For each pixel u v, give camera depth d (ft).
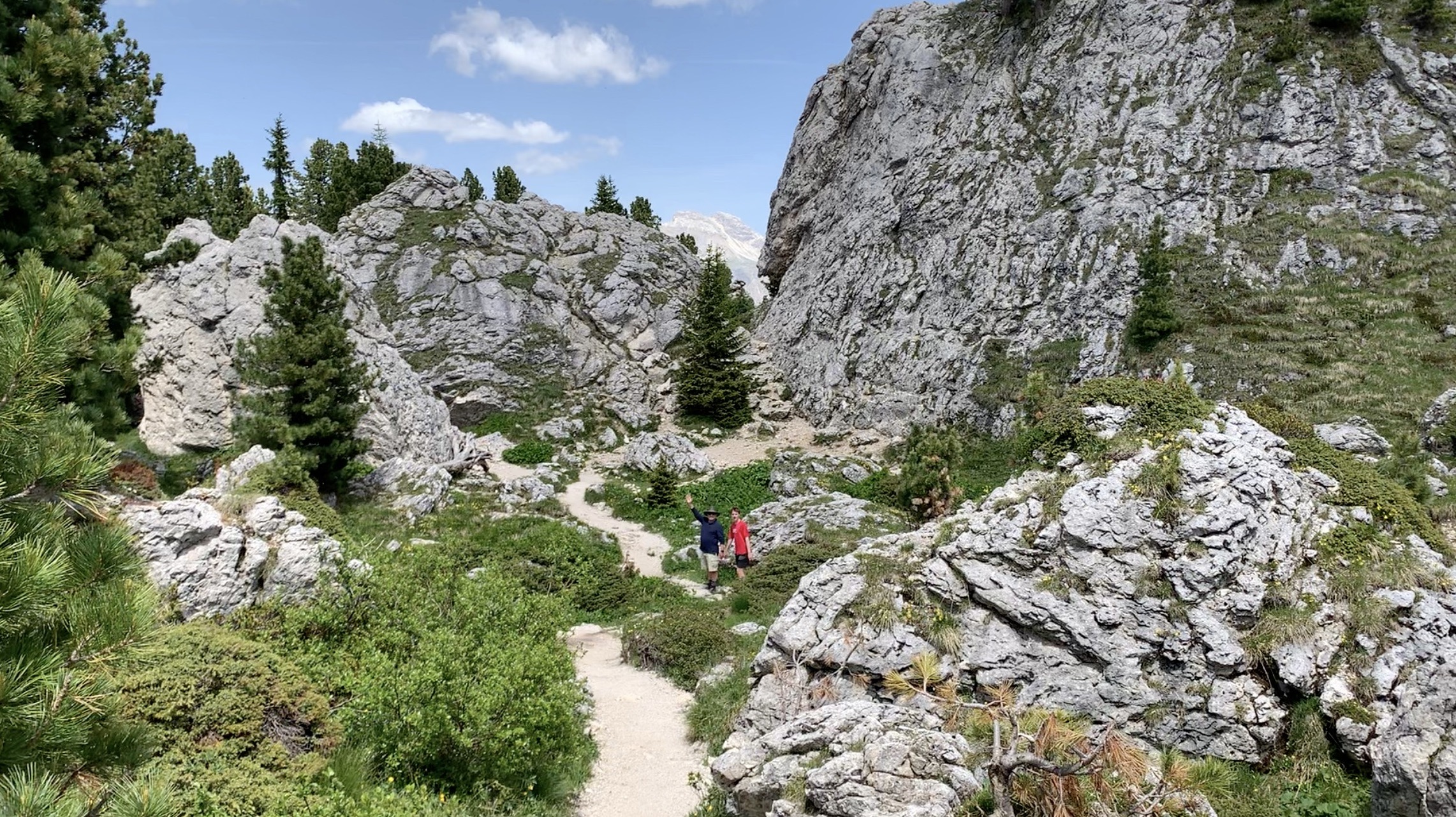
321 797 30.94
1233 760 36.40
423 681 37.40
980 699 39.50
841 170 214.69
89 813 20.07
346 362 100.01
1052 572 41.27
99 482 24.56
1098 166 151.43
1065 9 177.99
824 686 41.73
